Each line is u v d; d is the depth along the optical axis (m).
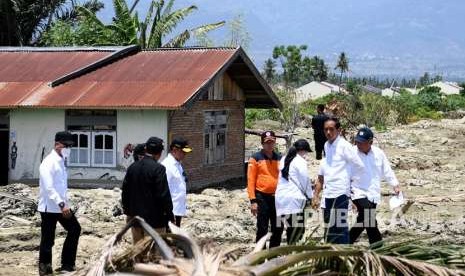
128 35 37.38
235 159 24.75
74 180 21.69
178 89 21.03
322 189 10.64
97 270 3.54
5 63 24.56
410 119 56.47
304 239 5.68
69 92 21.91
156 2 37.75
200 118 22.44
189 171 21.77
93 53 24.88
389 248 4.43
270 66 109.50
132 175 9.43
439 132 43.97
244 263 3.47
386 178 10.95
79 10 37.75
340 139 10.46
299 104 46.53
